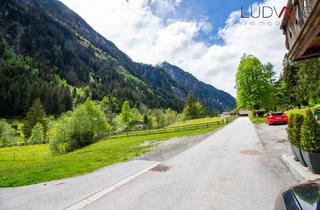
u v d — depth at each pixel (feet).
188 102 398.62
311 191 13.58
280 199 14.62
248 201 24.98
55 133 180.55
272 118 109.50
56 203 27.07
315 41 26.50
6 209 26.02
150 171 39.78
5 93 467.11
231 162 42.73
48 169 47.47
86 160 56.03
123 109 345.92
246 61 171.01
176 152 57.06
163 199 26.76
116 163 48.47
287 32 32.04
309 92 160.35
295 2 24.53
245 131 94.79
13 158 174.81
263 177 32.76
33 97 494.18
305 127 32.45
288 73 255.50
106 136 177.68
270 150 51.44
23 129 337.93
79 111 195.52
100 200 27.45
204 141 74.38
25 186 35.29
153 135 134.72
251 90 168.25
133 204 25.80
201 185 30.86
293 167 35.24
